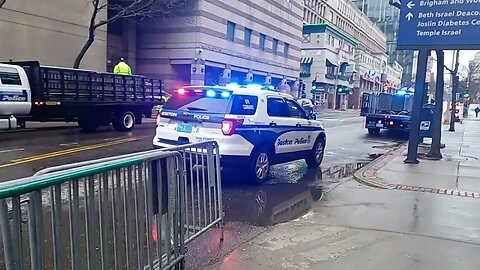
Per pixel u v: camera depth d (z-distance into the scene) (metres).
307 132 10.18
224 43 39.34
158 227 3.81
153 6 34.28
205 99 8.26
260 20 45.38
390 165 10.48
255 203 6.98
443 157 12.18
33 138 13.73
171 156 4.02
